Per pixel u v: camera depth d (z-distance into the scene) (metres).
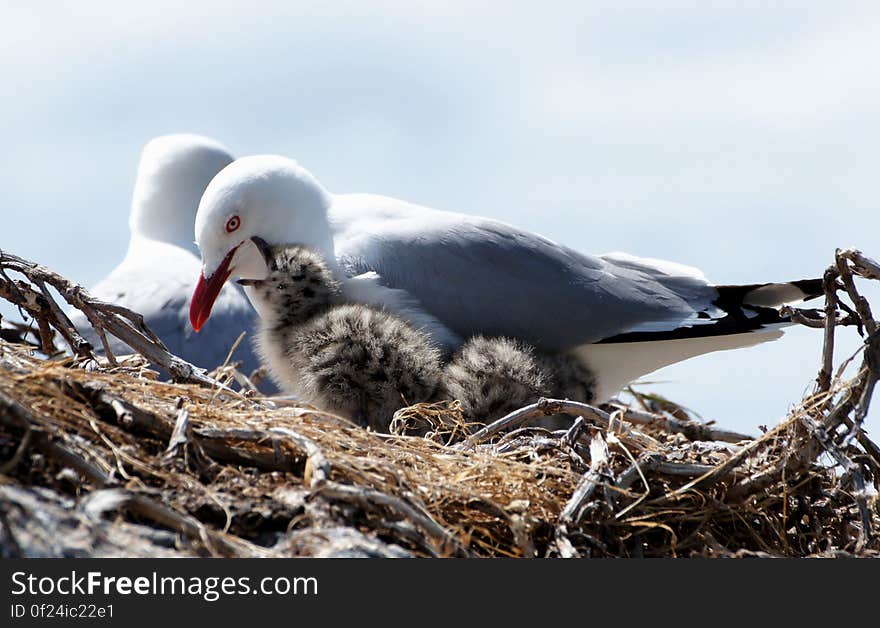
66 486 6.11
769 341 11.30
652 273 11.38
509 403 9.66
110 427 6.66
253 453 6.86
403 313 10.43
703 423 10.91
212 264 10.78
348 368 9.47
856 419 8.00
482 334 10.63
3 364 7.37
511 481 7.32
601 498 7.32
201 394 7.78
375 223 10.94
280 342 10.09
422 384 9.60
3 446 6.14
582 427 8.37
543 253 10.93
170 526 6.02
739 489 7.86
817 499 8.20
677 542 7.65
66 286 9.36
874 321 8.26
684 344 11.18
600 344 10.98
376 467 6.95
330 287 10.20
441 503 7.05
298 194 10.81
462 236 10.78
